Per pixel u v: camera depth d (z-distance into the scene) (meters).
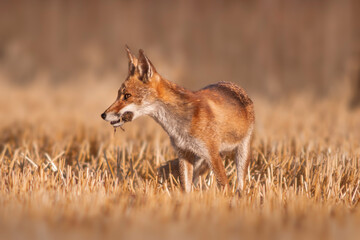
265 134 19.06
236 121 12.68
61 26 66.38
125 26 63.84
